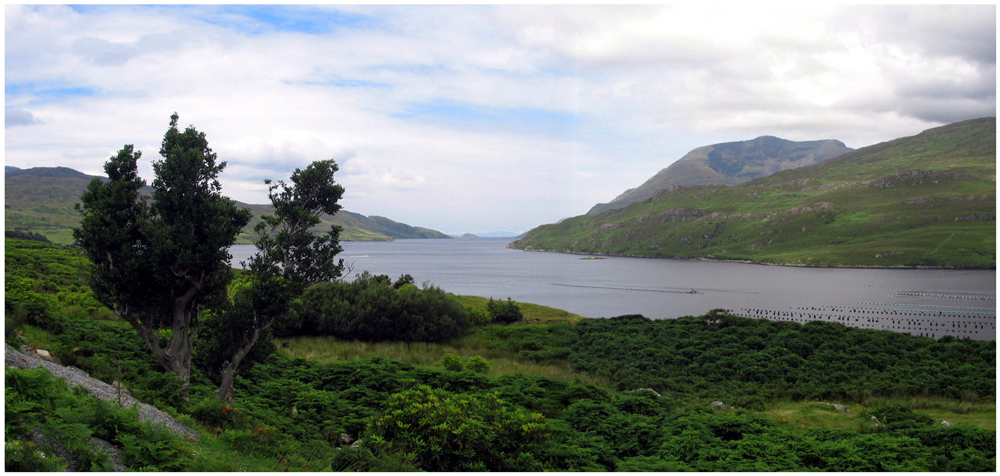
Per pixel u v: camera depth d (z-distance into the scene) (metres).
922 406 25.20
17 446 7.41
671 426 18.52
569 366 34.50
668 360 34.81
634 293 126.50
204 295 18.53
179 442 9.87
